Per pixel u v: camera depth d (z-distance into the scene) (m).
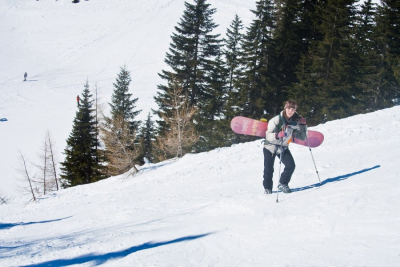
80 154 37.03
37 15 109.75
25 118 54.75
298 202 5.09
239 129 6.28
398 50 31.86
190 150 27.84
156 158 33.00
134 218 6.86
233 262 3.59
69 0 119.44
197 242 4.32
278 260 3.35
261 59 32.41
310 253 3.32
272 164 6.06
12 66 80.50
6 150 43.94
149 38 90.44
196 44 33.66
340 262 2.98
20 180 35.94
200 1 32.88
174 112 27.55
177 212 6.50
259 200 5.66
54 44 92.31
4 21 105.75
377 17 32.81
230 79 35.91
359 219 3.84
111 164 27.23
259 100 31.67
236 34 35.59
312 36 34.25
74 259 4.32
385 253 2.97
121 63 79.88
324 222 4.01
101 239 5.02
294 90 30.77
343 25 30.62
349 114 31.16
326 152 10.49
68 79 73.25
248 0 110.94
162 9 106.38
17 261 4.51
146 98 60.28
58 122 53.28
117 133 27.02
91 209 10.79
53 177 36.53
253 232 4.30
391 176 5.43
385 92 31.89
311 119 30.61
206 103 33.78
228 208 5.68
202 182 10.85
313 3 34.56
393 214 3.78
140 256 4.07
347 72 30.03
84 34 96.06
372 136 11.23
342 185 5.52
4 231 9.45
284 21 32.41
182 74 33.22
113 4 112.56
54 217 11.42
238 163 13.05
